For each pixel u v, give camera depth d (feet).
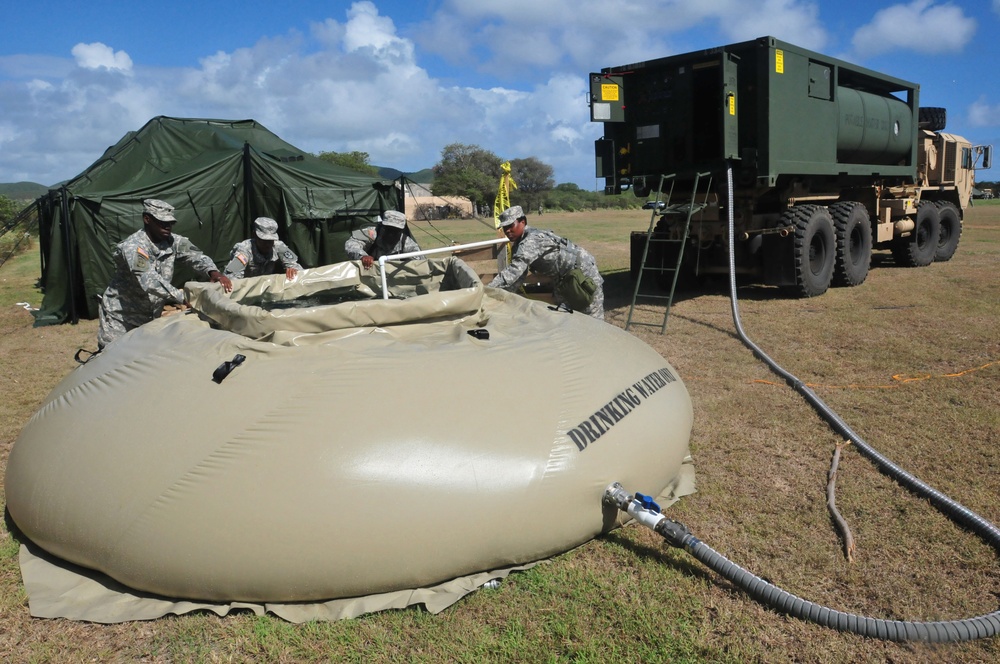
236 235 37.63
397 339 10.97
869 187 37.99
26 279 50.19
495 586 9.63
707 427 15.88
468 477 9.20
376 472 8.88
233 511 8.73
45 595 9.61
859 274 35.65
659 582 9.80
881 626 8.65
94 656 8.58
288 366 9.95
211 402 9.53
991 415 15.98
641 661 8.38
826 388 18.60
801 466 13.73
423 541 8.98
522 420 9.88
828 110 32.42
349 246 23.62
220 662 8.44
